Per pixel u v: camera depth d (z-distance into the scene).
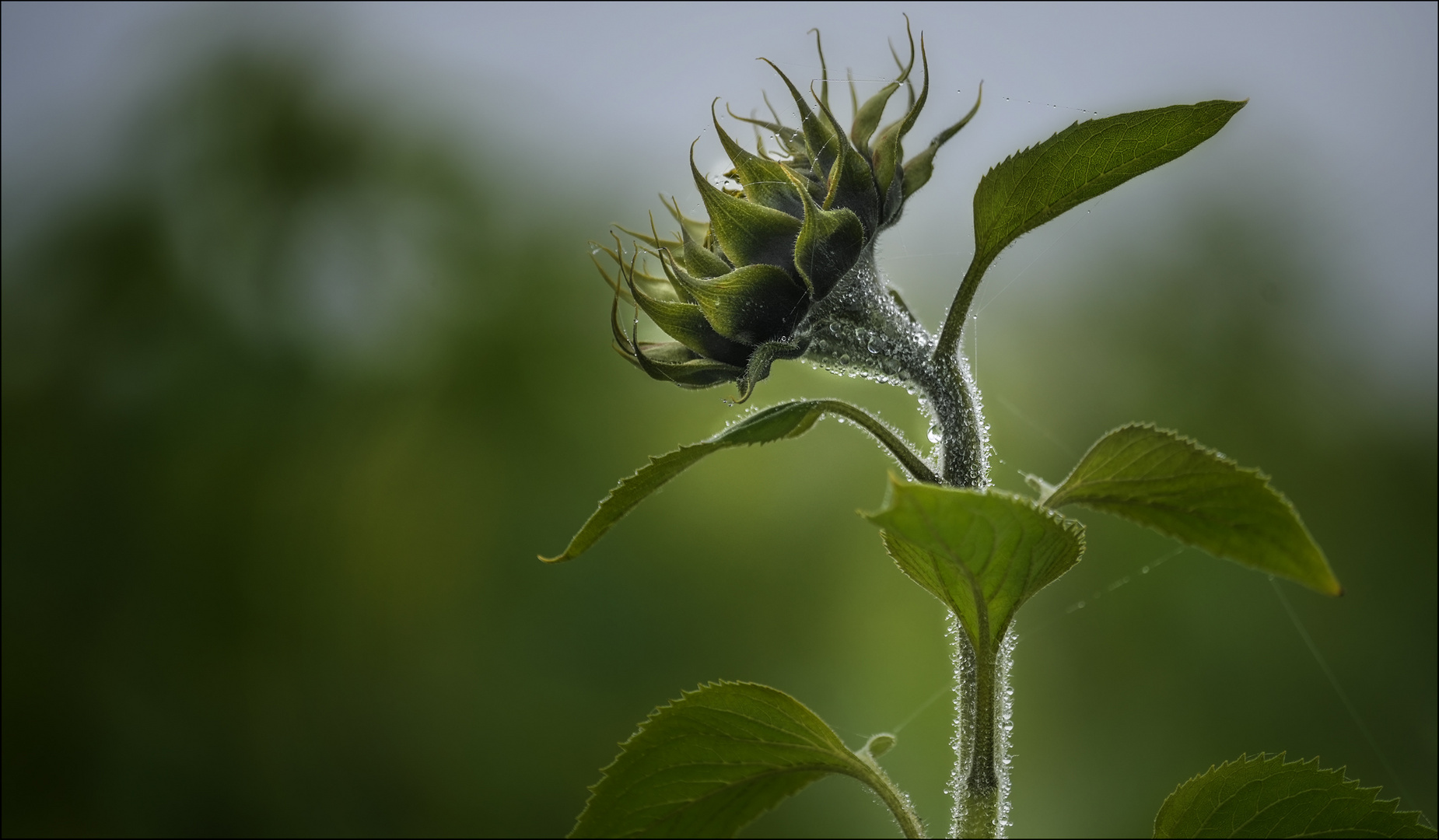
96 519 2.27
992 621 0.88
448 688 2.25
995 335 2.36
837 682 2.28
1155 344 2.32
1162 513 0.86
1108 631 2.21
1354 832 0.89
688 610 2.30
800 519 2.36
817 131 0.91
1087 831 2.09
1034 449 2.31
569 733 2.22
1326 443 2.26
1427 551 2.17
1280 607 2.17
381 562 2.35
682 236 0.91
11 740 2.16
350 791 2.19
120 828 2.16
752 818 0.92
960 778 0.89
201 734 2.21
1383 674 2.10
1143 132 0.90
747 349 0.90
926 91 0.91
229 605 2.27
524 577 2.33
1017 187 0.90
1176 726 2.13
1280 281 2.30
